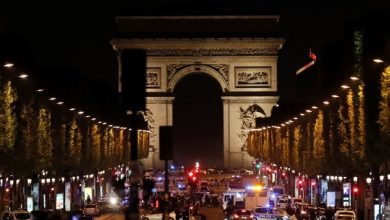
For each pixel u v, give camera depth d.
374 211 166.75
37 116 196.00
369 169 175.00
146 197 102.38
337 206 198.88
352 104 183.62
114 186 100.12
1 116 163.38
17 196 192.50
